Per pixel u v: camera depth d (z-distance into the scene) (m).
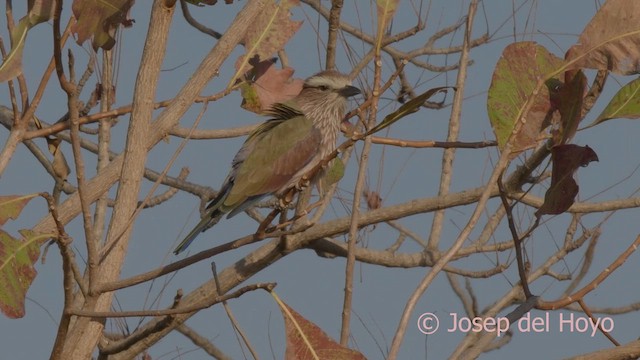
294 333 7.76
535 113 8.53
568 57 8.48
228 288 13.14
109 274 8.53
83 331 8.09
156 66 8.74
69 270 7.48
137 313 7.47
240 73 10.61
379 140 8.34
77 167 7.46
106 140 13.38
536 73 8.49
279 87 11.01
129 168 8.69
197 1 9.80
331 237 14.02
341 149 7.78
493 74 8.50
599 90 10.34
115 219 8.62
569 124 8.52
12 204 7.93
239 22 10.26
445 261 7.60
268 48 10.70
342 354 7.74
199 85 10.20
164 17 8.70
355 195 8.23
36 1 8.57
